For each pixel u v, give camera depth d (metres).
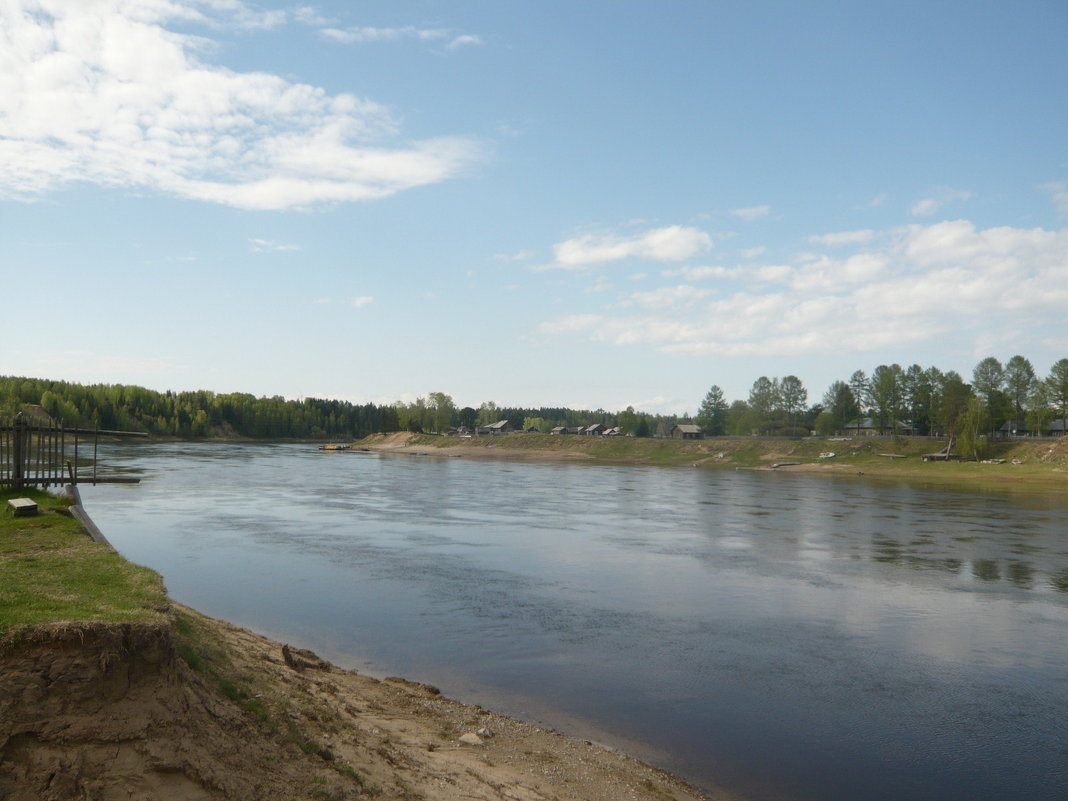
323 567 31.64
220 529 42.12
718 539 42.31
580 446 159.88
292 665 15.40
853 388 167.12
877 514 56.19
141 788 7.23
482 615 24.41
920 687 18.42
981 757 14.56
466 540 40.25
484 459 148.62
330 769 9.12
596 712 16.39
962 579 31.67
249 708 9.44
